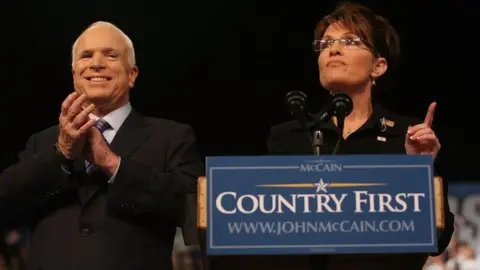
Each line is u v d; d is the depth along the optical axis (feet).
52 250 13.87
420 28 44.29
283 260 10.87
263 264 10.89
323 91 45.50
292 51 44.88
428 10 43.47
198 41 44.60
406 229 10.44
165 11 43.47
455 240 42.86
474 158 46.73
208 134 47.14
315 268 10.98
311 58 44.83
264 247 10.42
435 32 44.47
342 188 10.50
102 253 13.70
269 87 46.09
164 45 44.39
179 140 15.01
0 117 45.73
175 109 46.39
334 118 14.62
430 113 12.57
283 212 10.47
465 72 45.75
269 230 10.45
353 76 14.17
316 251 10.40
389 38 15.43
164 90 45.75
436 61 45.50
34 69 44.68
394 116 14.61
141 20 43.52
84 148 13.80
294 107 11.91
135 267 13.78
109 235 13.83
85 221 13.94
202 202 10.66
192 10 43.57
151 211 13.93
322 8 43.47
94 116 15.01
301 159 10.56
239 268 10.91
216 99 46.39
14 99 45.42
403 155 10.57
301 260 10.89
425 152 12.29
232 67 45.44
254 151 47.21
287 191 10.51
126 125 14.92
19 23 43.09
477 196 43.50
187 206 13.66
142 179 13.82
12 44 43.80
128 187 13.78
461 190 43.70
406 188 10.51
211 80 45.91
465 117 46.73
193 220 13.48
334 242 10.41
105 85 14.70
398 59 15.43
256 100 46.47
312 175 10.54
